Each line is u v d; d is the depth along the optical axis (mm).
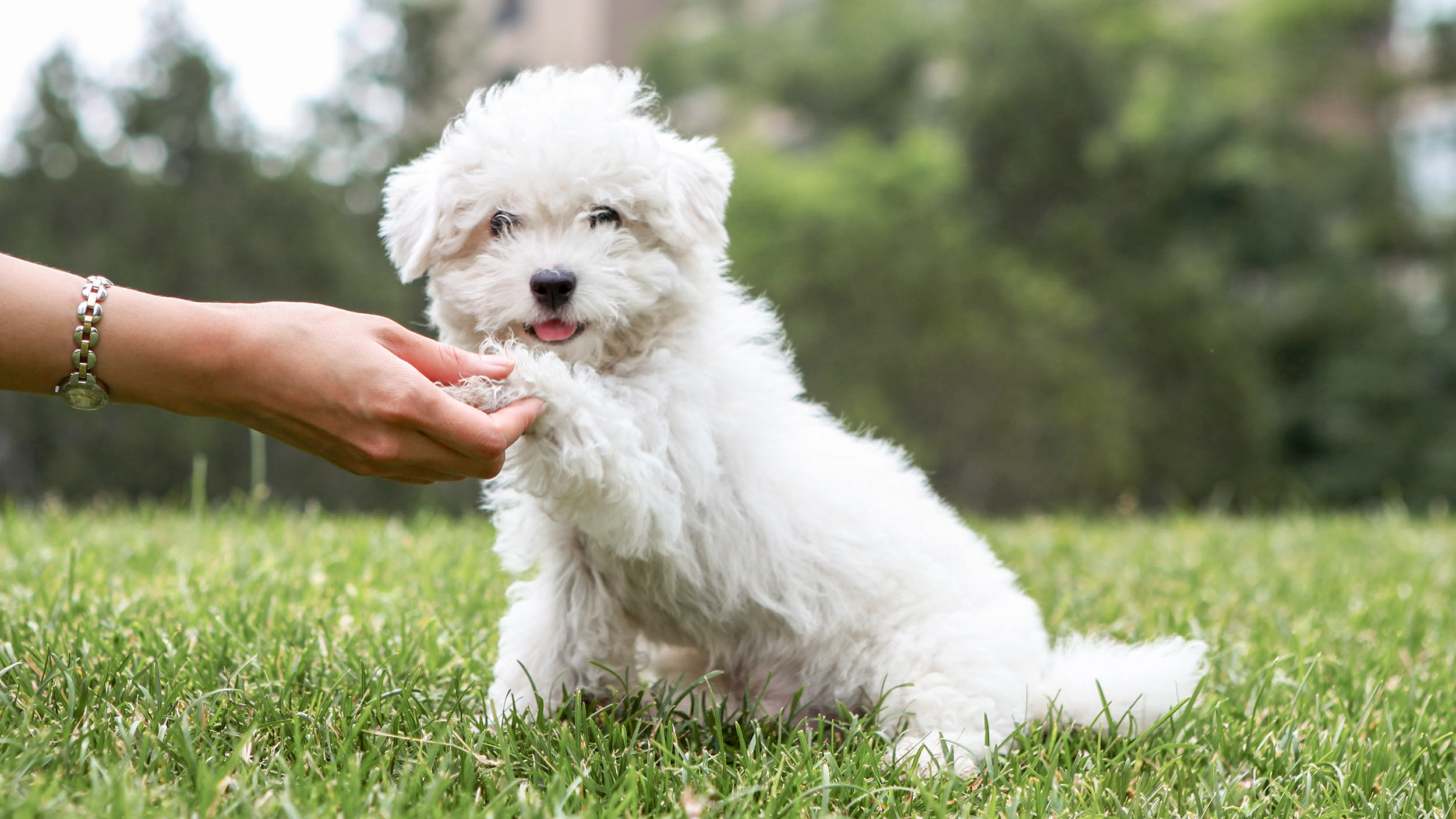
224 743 1136
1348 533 2406
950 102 10570
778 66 11461
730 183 1302
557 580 1284
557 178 1217
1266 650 1476
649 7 15570
